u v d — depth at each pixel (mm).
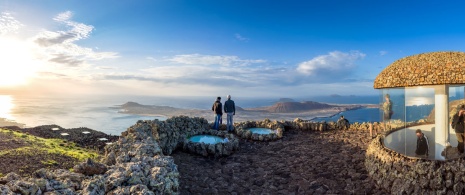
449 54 9539
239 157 13055
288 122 20469
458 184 8141
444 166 8422
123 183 6020
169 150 13086
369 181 10016
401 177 8898
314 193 9211
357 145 14844
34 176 5520
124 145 10062
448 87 9055
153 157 8789
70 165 11500
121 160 8047
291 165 11844
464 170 8242
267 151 14102
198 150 13305
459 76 8359
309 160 12438
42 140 15836
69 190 5043
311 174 10781
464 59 8859
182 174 10672
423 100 9578
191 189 9336
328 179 10273
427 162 8641
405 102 9945
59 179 5445
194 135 16734
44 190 4941
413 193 8438
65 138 17828
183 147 13836
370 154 11031
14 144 13773
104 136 19312
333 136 17312
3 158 11242
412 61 9781
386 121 10727
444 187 8211
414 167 8703
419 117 9703
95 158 12953
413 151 9656
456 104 9172
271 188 9586
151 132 12648
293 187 9664
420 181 8477
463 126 9109
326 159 12523
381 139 11188
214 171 11141
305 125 19781
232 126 19250
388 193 9062
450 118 9148
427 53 10172
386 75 10141
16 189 4523
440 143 9172
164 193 6613
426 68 9008
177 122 15859
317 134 18078
